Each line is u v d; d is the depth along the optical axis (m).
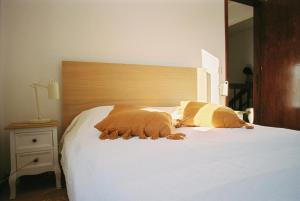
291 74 3.17
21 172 1.69
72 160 1.20
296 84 3.11
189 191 0.64
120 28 2.46
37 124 1.73
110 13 2.41
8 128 1.64
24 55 2.07
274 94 3.39
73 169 1.09
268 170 0.82
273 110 3.41
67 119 2.14
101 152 1.08
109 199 0.67
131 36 2.53
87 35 2.30
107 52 2.40
